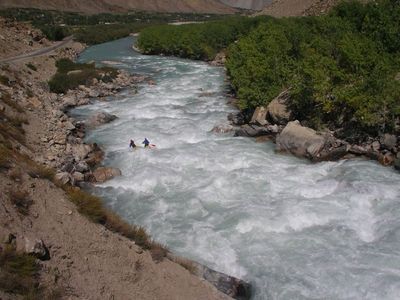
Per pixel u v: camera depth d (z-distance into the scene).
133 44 132.00
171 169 32.56
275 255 21.80
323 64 39.28
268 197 27.80
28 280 14.79
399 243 22.20
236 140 39.12
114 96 57.62
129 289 17.25
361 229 23.81
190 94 57.56
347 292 18.84
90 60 92.50
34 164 24.97
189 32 103.06
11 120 35.47
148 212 26.67
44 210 19.05
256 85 45.50
